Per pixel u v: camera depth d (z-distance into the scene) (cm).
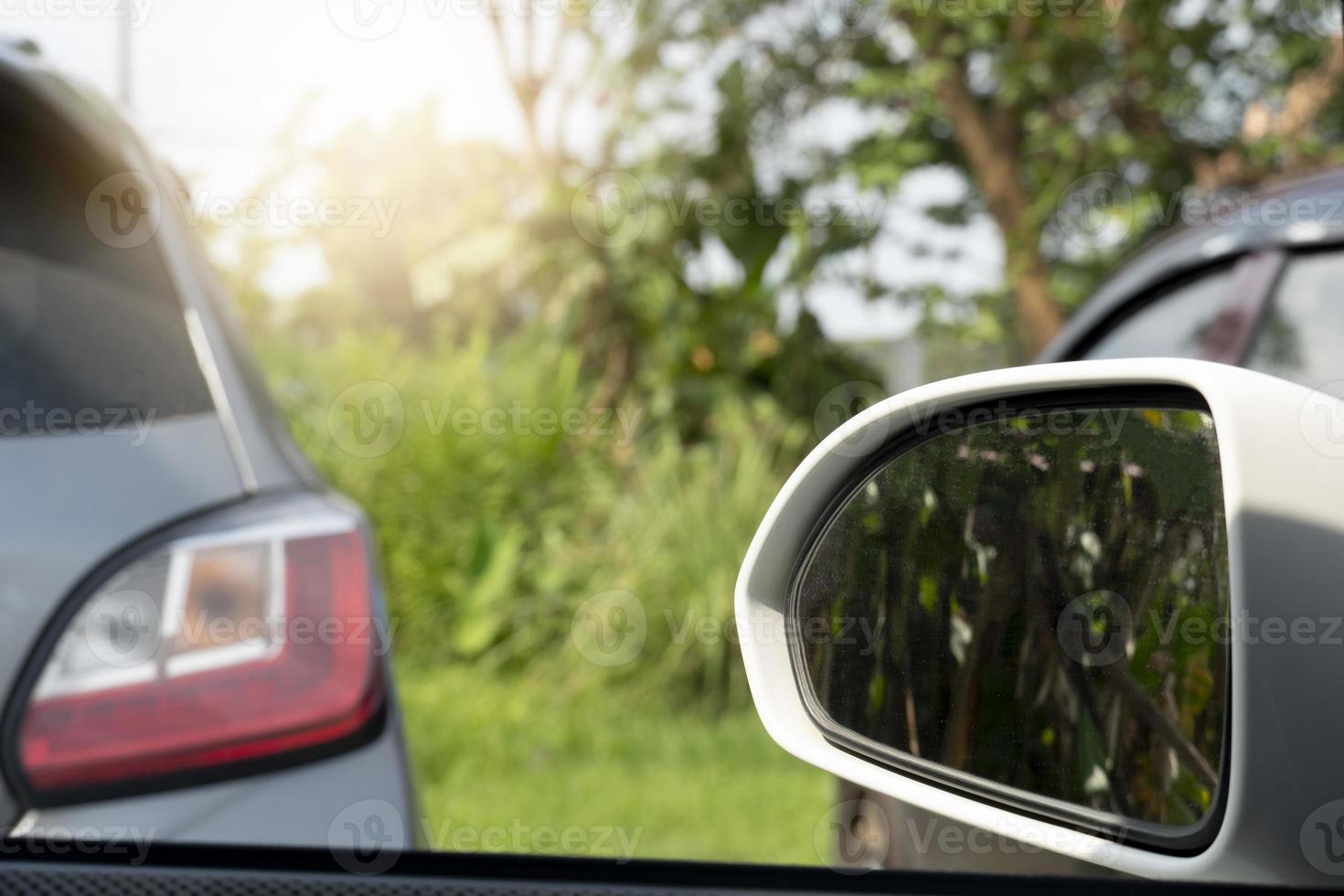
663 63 560
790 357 564
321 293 584
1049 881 61
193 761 114
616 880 63
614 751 377
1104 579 68
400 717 133
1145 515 67
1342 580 61
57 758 107
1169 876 62
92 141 127
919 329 600
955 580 70
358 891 64
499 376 566
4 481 109
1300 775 60
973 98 601
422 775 356
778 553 72
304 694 122
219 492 123
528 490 519
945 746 68
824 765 67
